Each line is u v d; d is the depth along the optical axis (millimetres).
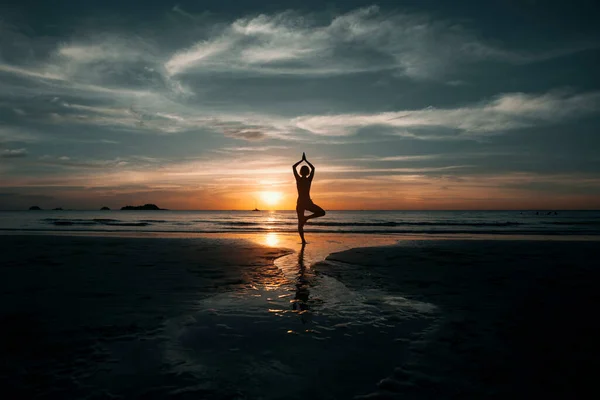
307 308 4375
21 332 3502
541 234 18531
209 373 2641
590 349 3084
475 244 11992
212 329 3607
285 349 3096
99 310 4246
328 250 10367
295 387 2428
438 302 4652
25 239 12680
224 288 5430
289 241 13805
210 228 24516
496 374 2625
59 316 4008
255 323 3801
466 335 3443
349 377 2580
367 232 20891
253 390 2383
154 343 3229
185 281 5910
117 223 30672
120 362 2826
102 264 7523
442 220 41094
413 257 8727
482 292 5180
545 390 2391
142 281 5891
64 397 2287
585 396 2307
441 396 2316
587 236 16938
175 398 2271
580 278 6125
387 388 2414
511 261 8039
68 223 29859
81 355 2957
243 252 9664
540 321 3852
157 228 23859
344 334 3482
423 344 3219
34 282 5754
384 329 3619
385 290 5320
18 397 2285
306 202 12164
